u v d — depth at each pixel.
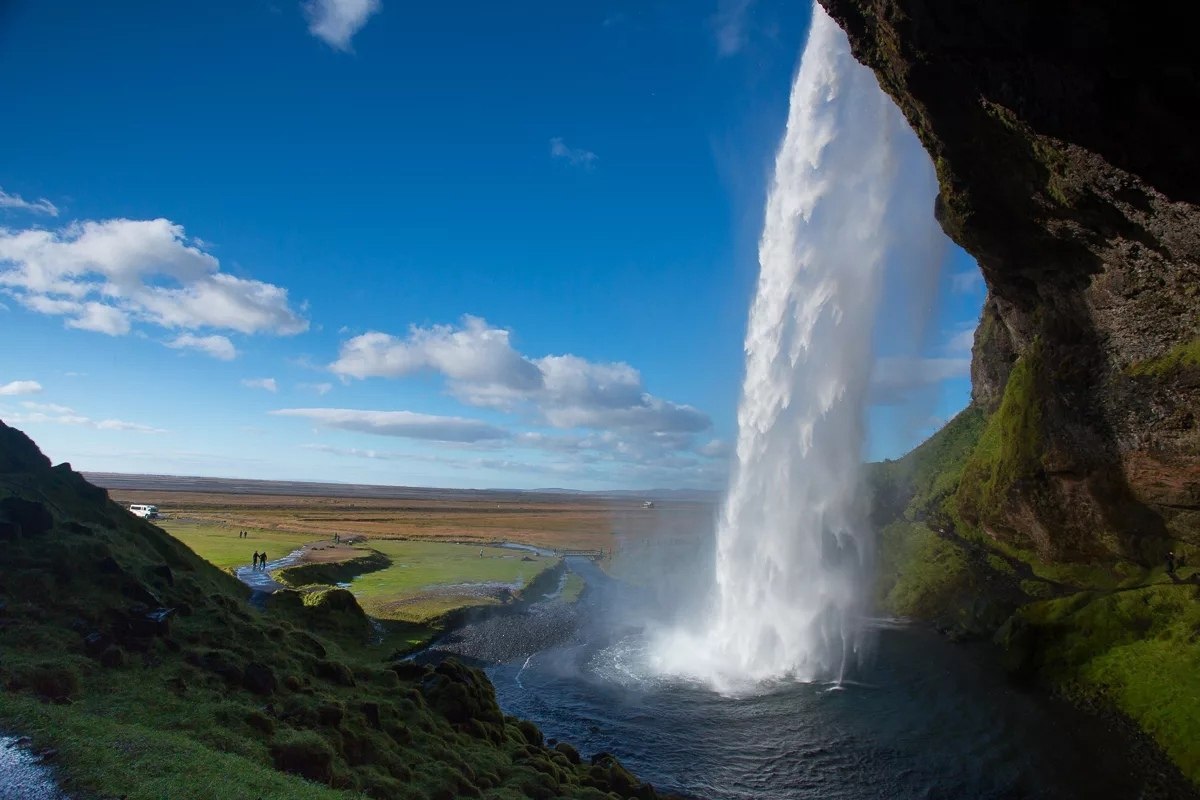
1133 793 21.67
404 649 37.53
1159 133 17.12
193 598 22.39
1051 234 28.38
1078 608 33.06
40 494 24.66
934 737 26.73
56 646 16.59
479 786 18.25
